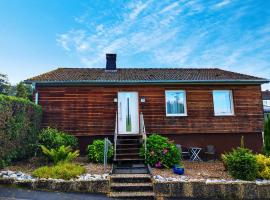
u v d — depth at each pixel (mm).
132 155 12391
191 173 10867
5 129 9367
